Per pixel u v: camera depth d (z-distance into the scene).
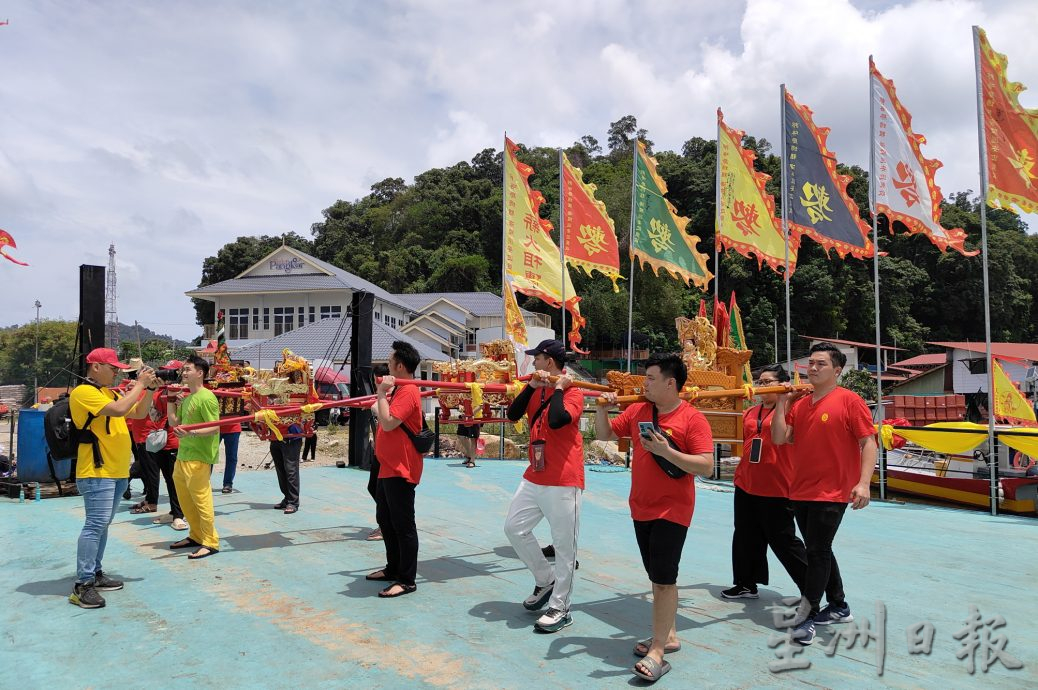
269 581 5.04
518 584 5.07
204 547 5.74
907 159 10.24
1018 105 9.20
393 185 69.50
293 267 39.47
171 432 6.78
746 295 46.19
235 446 8.95
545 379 4.23
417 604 4.57
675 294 45.25
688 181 49.00
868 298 46.53
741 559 4.80
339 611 4.41
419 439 4.90
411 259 52.31
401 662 3.61
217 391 8.19
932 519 8.24
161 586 4.88
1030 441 8.64
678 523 3.54
